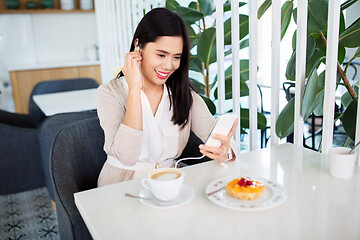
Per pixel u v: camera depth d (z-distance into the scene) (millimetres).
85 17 5773
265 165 1137
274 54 1379
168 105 1440
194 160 1647
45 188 2975
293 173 1062
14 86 4980
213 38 1676
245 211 839
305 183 986
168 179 882
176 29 1240
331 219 790
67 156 1323
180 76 1417
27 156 2600
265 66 4848
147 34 1243
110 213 861
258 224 780
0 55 5309
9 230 2277
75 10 5398
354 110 1314
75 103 2701
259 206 835
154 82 1318
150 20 1247
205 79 1983
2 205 2658
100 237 756
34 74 5055
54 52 5691
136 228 788
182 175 895
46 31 5570
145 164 1400
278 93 1426
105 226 801
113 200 931
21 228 2301
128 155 1225
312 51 1385
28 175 2635
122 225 803
